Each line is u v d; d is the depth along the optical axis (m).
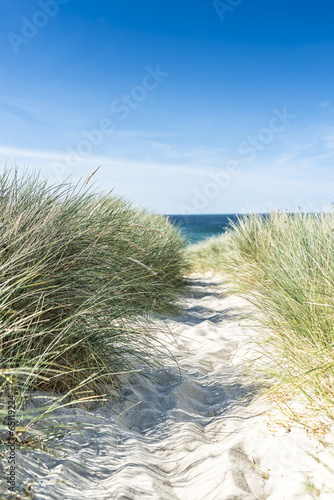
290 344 2.89
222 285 7.33
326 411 2.21
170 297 5.70
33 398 2.34
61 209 3.17
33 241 2.70
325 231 3.68
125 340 3.08
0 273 2.33
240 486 1.84
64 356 2.67
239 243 6.95
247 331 4.60
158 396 2.96
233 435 2.40
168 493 1.84
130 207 6.32
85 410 2.54
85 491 1.74
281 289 3.35
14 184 3.29
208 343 4.27
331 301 2.73
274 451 2.09
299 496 1.70
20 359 2.31
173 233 7.93
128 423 2.57
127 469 1.93
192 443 2.30
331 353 2.37
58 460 1.91
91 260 3.16
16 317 2.33
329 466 1.85
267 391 2.68
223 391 3.09
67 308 2.77
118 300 3.31
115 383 2.97
